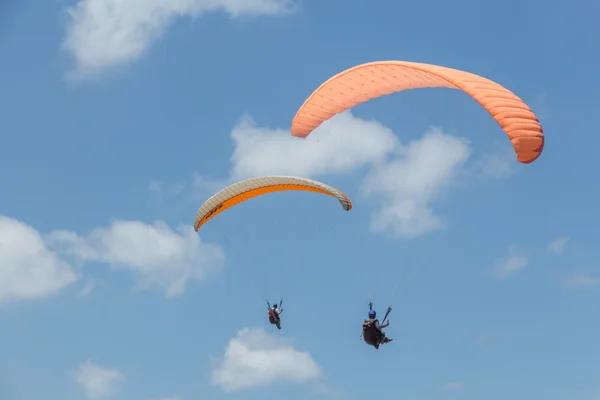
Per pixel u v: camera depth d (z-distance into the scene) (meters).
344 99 72.94
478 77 67.38
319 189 72.44
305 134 74.44
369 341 68.06
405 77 70.00
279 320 74.88
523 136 64.44
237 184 74.25
